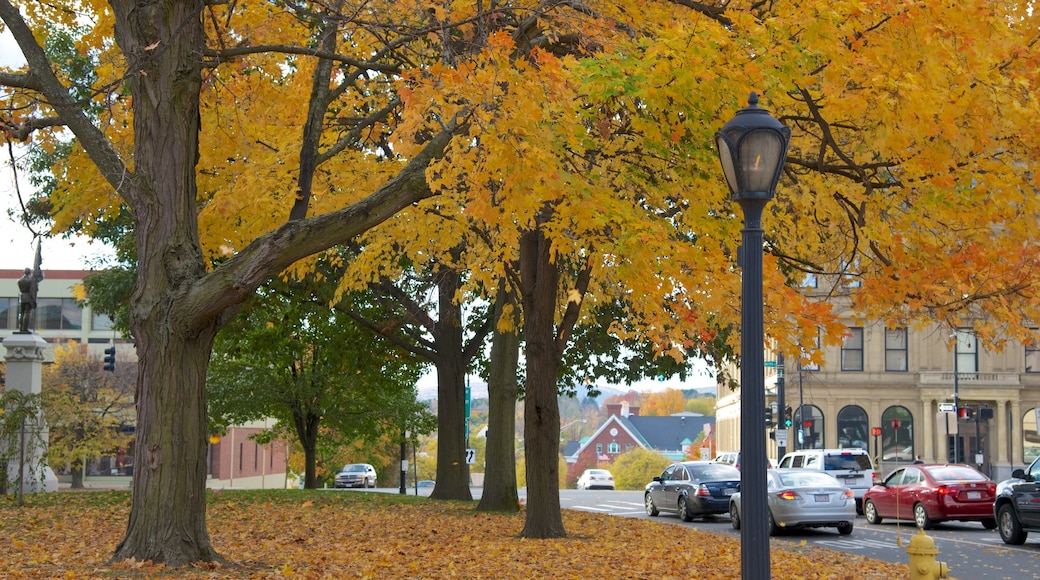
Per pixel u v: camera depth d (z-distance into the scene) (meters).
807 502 21.88
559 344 16.95
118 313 27.09
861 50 9.77
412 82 11.39
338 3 11.89
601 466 140.38
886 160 11.27
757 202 7.45
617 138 11.91
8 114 12.13
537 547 14.72
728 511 25.92
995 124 10.23
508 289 21.39
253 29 13.73
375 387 31.84
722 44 9.34
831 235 13.23
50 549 12.47
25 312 23.81
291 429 42.12
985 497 23.16
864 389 57.91
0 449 21.98
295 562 11.76
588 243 11.82
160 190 10.82
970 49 9.56
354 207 10.55
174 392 10.57
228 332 27.72
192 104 11.02
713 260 10.64
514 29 12.77
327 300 24.64
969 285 10.76
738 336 13.44
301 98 14.78
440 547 14.41
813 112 10.73
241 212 14.62
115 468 58.94
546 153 9.38
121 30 11.05
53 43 17.30
